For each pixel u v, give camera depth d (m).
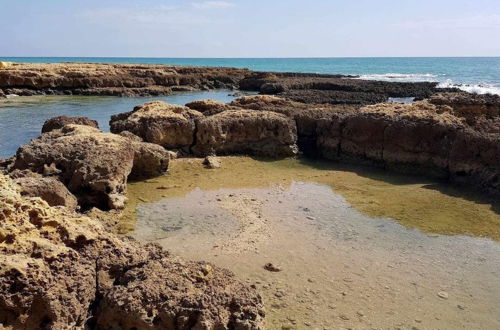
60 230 7.66
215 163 20.25
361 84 57.19
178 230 12.87
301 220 13.97
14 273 6.20
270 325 8.47
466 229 13.66
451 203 15.88
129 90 57.56
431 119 19.62
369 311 9.14
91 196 14.53
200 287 7.14
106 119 34.00
